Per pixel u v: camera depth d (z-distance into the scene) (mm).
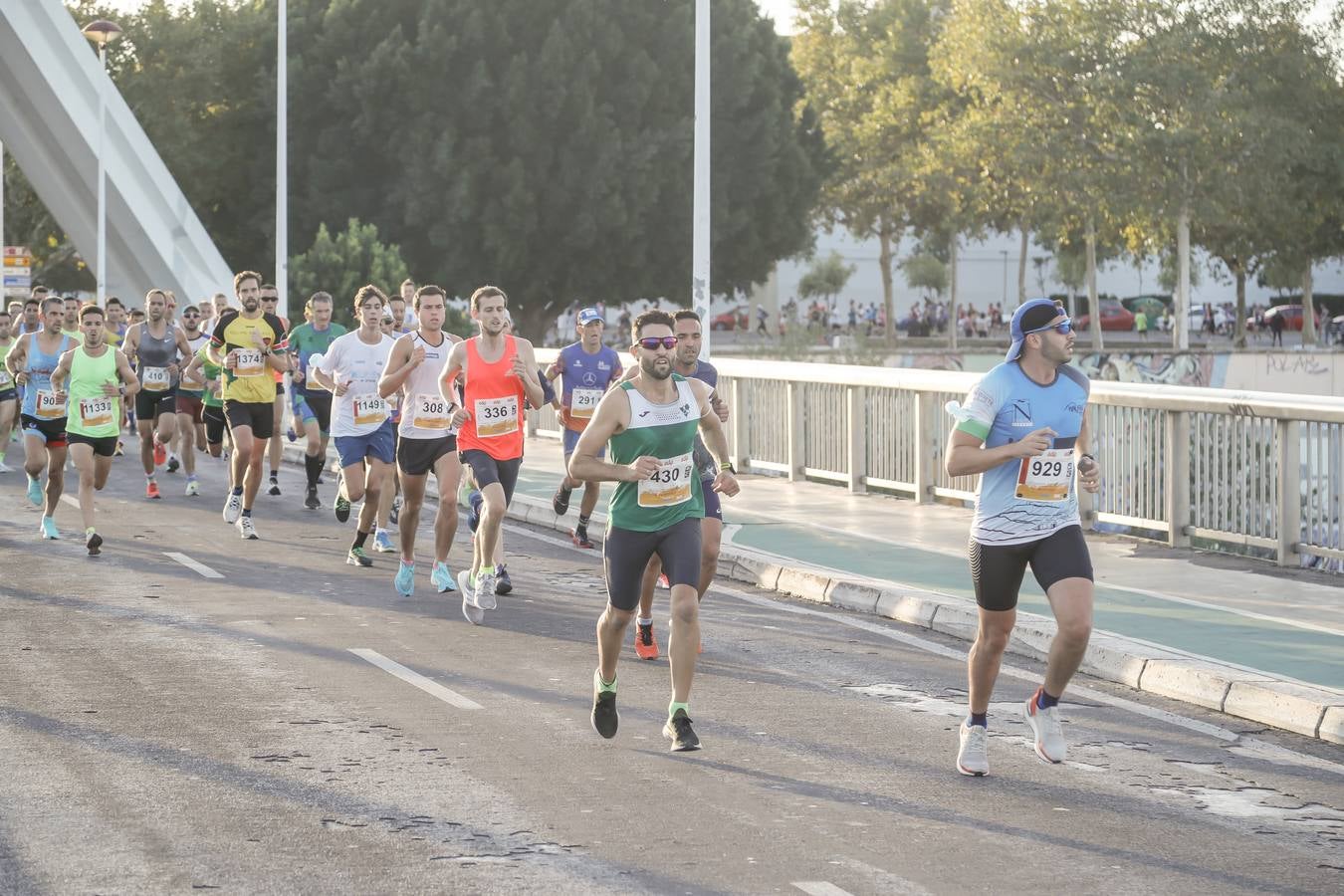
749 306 111125
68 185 45375
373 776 8133
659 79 62531
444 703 9859
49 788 7816
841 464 21703
